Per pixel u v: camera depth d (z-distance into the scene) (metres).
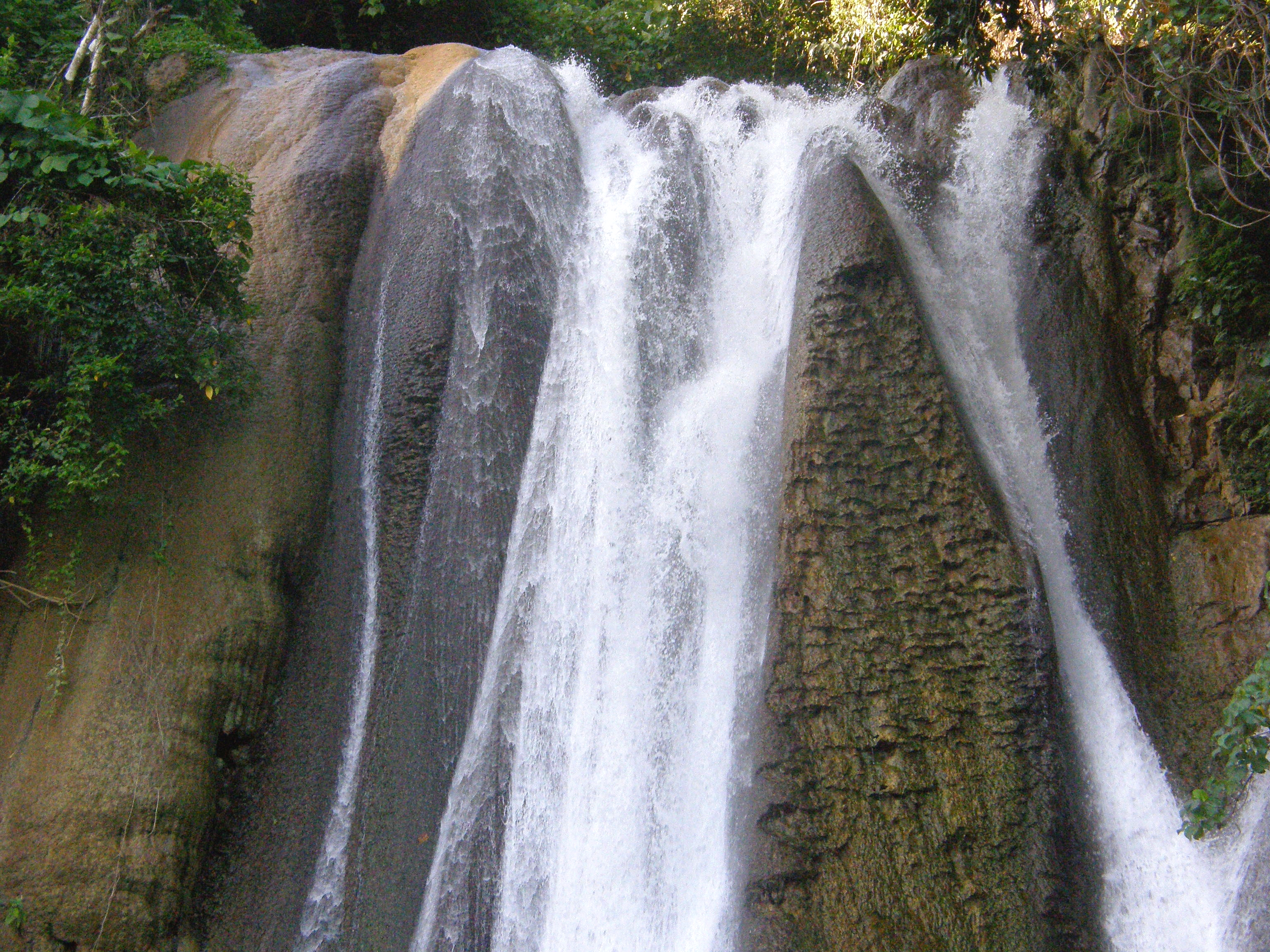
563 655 6.68
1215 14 7.19
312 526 7.30
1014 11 8.41
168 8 9.78
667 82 13.72
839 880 5.34
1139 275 8.01
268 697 6.89
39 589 6.52
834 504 6.02
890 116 9.07
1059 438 7.27
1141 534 6.98
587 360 7.57
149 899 6.01
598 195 8.44
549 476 7.21
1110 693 6.22
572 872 6.12
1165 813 5.81
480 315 7.52
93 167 6.73
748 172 8.53
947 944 5.18
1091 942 5.31
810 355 6.36
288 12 13.17
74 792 6.00
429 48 10.02
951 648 5.73
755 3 12.95
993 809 5.41
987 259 8.20
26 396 6.71
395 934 6.02
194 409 7.20
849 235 6.63
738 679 6.05
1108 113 8.52
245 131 8.82
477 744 6.45
